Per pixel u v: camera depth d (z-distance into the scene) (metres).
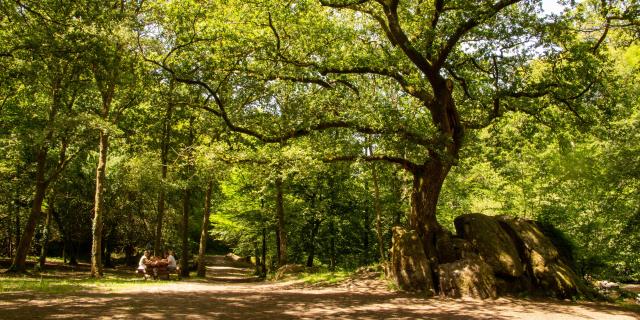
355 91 16.83
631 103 17.86
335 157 15.80
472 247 14.35
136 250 36.28
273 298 12.10
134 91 19.34
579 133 18.06
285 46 16.30
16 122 22.38
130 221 33.09
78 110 21.77
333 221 30.84
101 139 18.97
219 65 15.48
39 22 12.40
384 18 17.05
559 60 15.36
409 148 14.42
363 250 31.52
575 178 18.62
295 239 31.97
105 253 34.22
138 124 22.11
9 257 34.28
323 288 15.30
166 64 15.98
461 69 16.62
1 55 13.15
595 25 15.91
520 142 17.92
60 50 12.48
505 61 15.14
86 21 12.45
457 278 12.95
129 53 15.02
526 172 22.09
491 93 16.16
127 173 25.00
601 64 15.28
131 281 17.44
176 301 10.58
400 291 13.79
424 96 15.66
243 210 29.73
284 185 27.12
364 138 17.31
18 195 28.11
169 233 34.19
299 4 14.70
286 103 16.42
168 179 23.08
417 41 14.92
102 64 13.43
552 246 14.34
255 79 16.27
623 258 18.55
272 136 16.27
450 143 14.48
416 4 16.27
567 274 13.55
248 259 51.59
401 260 14.24
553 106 17.00
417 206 15.71
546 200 21.16
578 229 18.83
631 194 16.86
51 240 33.66
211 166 16.19
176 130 23.52
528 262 13.97
